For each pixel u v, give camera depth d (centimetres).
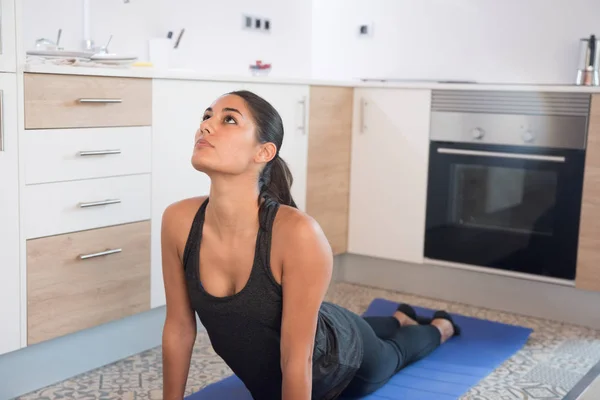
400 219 360
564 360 271
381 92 360
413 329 257
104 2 325
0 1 205
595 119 304
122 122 248
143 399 226
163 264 177
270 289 164
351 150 372
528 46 393
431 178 349
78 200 236
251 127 157
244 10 406
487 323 308
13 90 211
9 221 214
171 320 179
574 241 315
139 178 258
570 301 322
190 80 274
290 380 163
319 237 161
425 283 361
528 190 324
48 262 228
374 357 218
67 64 236
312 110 341
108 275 249
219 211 162
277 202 167
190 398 223
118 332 261
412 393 230
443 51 420
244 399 224
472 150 337
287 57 444
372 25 442
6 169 212
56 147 226
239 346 177
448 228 347
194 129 279
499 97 328
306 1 455
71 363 244
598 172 306
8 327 218
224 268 167
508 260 332
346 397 225
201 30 379
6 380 223
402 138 356
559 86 312
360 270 381
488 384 244
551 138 317
